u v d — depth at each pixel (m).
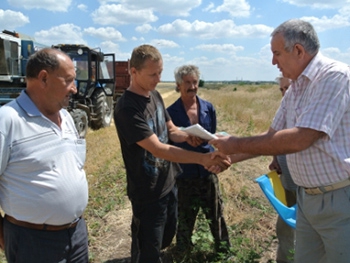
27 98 2.14
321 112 2.15
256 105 20.11
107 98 13.02
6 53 8.87
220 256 3.49
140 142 2.67
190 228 3.72
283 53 2.31
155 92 3.05
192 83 3.50
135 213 2.92
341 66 2.22
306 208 2.49
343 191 2.28
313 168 2.33
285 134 2.23
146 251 2.94
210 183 3.55
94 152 8.44
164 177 2.90
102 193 5.69
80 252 2.47
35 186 2.11
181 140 3.23
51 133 2.18
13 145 2.04
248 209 5.02
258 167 7.11
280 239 3.42
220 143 2.55
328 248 2.41
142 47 2.65
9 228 2.20
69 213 2.25
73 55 10.68
